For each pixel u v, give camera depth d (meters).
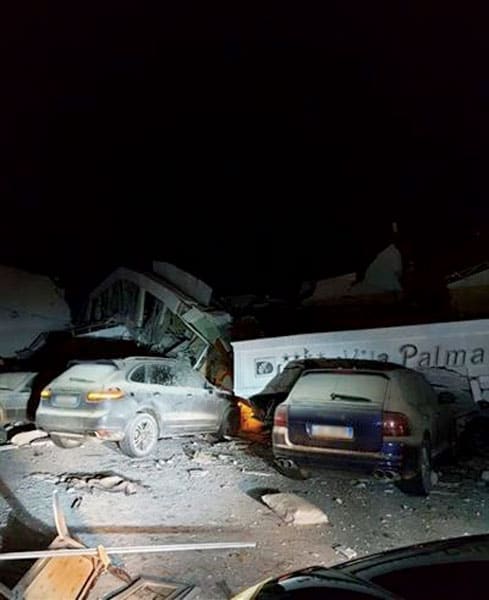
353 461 7.71
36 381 14.00
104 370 10.41
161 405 10.73
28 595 4.92
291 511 7.20
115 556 6.01
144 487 8.52
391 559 3.42
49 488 8.40
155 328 19.88
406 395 8.21
